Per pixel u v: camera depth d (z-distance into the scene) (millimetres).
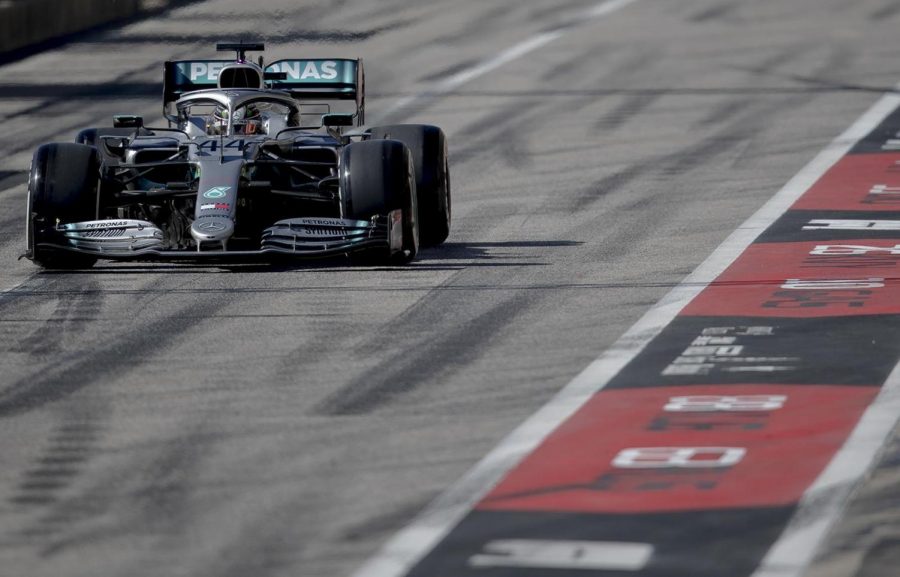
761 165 60062
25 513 24297
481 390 30375
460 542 22719
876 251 43688
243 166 40969
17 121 74250
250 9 79938
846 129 68125
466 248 44906
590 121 71812
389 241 40219
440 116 74125
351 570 21844
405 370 31875
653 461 25984
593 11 109875
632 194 54406
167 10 88125
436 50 93875
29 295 38844
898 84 80562
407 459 26359
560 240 46094
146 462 26531
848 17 105812
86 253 39469
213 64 46250
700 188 55344
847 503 23938
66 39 97062
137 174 42875
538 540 22719
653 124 70625
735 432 27438
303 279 40250
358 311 36844
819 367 31547
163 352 33531
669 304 37344
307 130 48250
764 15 107312
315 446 27172
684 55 91500
